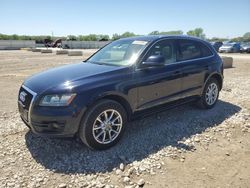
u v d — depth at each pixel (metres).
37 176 3.46
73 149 4.15
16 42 58.59
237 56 26.19
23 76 11.79
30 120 3.86
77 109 3.71
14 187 3.23
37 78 4.32
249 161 3.89
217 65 6.02
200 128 5.02
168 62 5.01
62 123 3.70
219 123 5.30
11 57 25.38
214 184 3.32
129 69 4.37
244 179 3.43
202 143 4.43
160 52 4.89
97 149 4.04
